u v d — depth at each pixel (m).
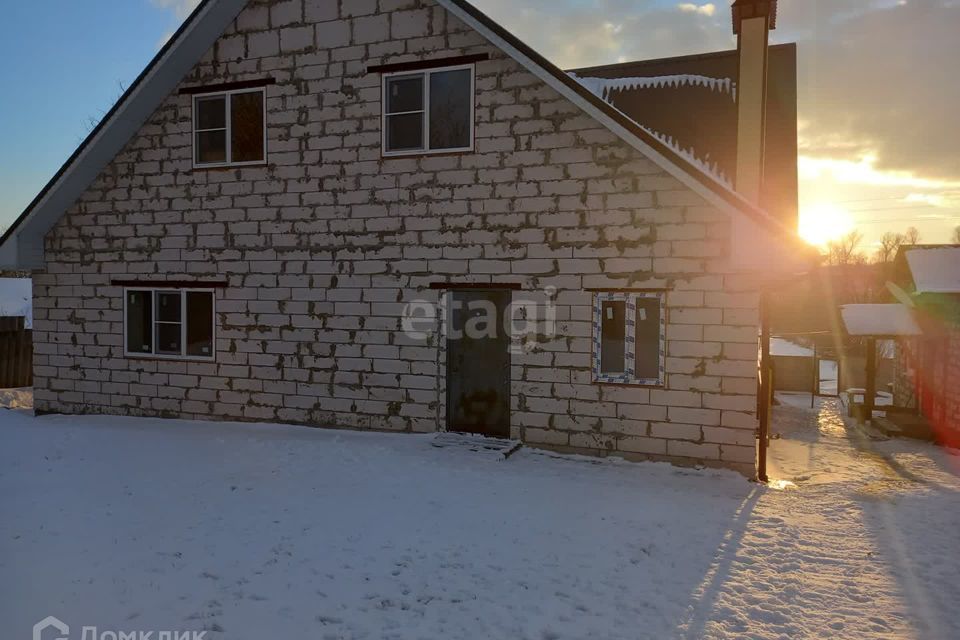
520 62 9.46
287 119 10.98
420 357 10.34
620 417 9.29
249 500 7.32
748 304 8.68
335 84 10.66
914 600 5.12
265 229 11.16
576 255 9.45
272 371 11.20
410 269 10.33
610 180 9.24
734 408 8.77
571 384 9.52
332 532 6.34
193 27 10.88
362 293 10.62
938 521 7.04
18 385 17.67
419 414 10.38
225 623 4.56
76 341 12.55
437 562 5.68
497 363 9.96
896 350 18.09
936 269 14.52
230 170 11.36
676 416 9.03
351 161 10.60
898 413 15.28
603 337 9.41
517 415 9.80
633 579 5.42
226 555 5.74
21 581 5.13
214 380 11.59
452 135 10.14
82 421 11.94
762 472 8.80
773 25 10.09
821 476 9.62
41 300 12.77
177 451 9.59
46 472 8.45
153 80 11.29
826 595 5.19
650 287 9.09
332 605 4.88
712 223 8.79
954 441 12.82
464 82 10.07
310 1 10.79
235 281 11.38
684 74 13.07
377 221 10.48
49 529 6.30
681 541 6.29
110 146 11.90
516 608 4.89
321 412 10.92
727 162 10.80
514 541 6.19
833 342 29.70
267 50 11.07
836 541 6.38
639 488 8.05
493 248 9.85
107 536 6.14
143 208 11.97
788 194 11.03
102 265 12.30
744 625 4.68
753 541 6.34
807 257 8.16
